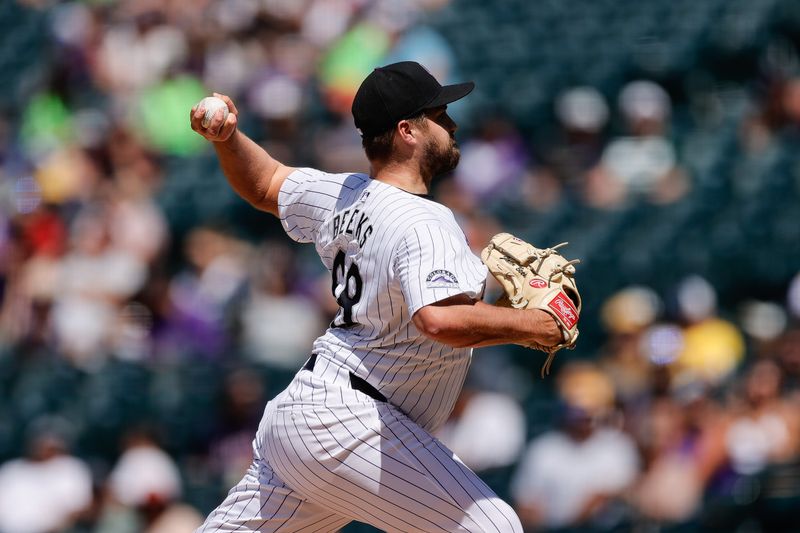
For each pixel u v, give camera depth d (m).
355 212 12.90
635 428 27.42
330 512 13.59
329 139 42.09
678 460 26.58
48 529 30.61
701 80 45.53
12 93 51.44
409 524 12.79
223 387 32.56
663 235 38.56
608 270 37.91
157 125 44.81
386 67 12.99
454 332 11.92
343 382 12.80
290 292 35.94
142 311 36.38
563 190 40.81
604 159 41.41
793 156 40.53
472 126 44.00
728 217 39.03
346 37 45.06
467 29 48.41
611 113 45.53
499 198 39.94
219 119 13.41
